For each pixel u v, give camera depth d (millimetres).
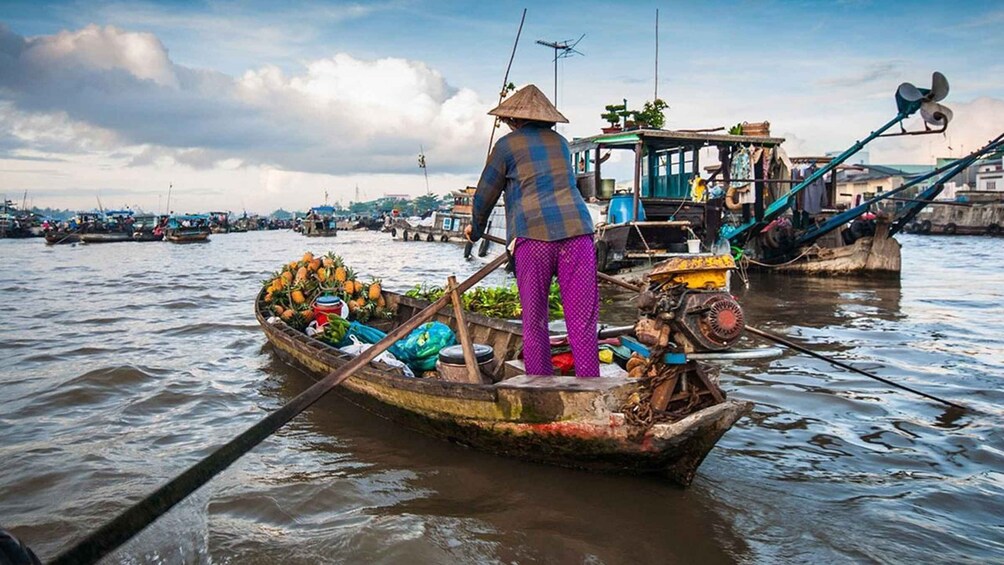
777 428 4535
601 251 14062
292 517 3387
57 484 3836
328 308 7004
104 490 3752
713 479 3713
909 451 4070
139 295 13352
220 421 4992
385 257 26000
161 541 3143
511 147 4008
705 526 3182
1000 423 4516
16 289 14633
